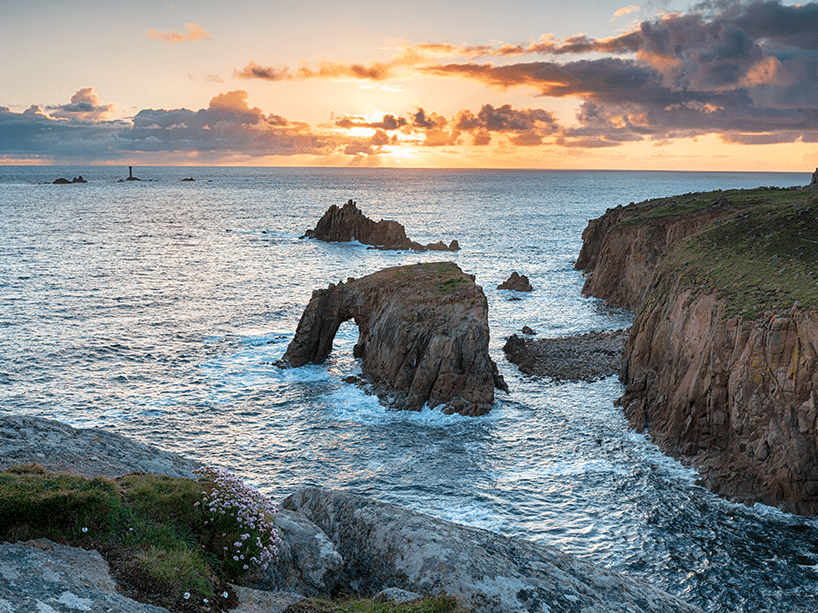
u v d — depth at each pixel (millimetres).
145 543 11477
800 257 45938
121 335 68500
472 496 35375
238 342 67250
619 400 48938
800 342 35312
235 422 46250
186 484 13398
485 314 51406
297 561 13609
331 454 41062
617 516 33000
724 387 38656
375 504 15734
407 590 12789
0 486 11312
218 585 11289
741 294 42562
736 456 36156
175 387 53219
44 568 10078
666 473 37531
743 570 28203
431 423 46281
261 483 37062
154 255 127688
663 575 28031
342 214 154125
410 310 54562
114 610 9547
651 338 51062
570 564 14570
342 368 59125
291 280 103938
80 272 105438
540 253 137625
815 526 31469
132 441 17234
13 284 92750
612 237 91812
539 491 35906
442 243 142375
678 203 95250
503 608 12023
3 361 57875
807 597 26281
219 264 118688
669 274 54688
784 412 34375
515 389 53219
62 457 14859
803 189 91625
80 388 52094
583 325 75062
